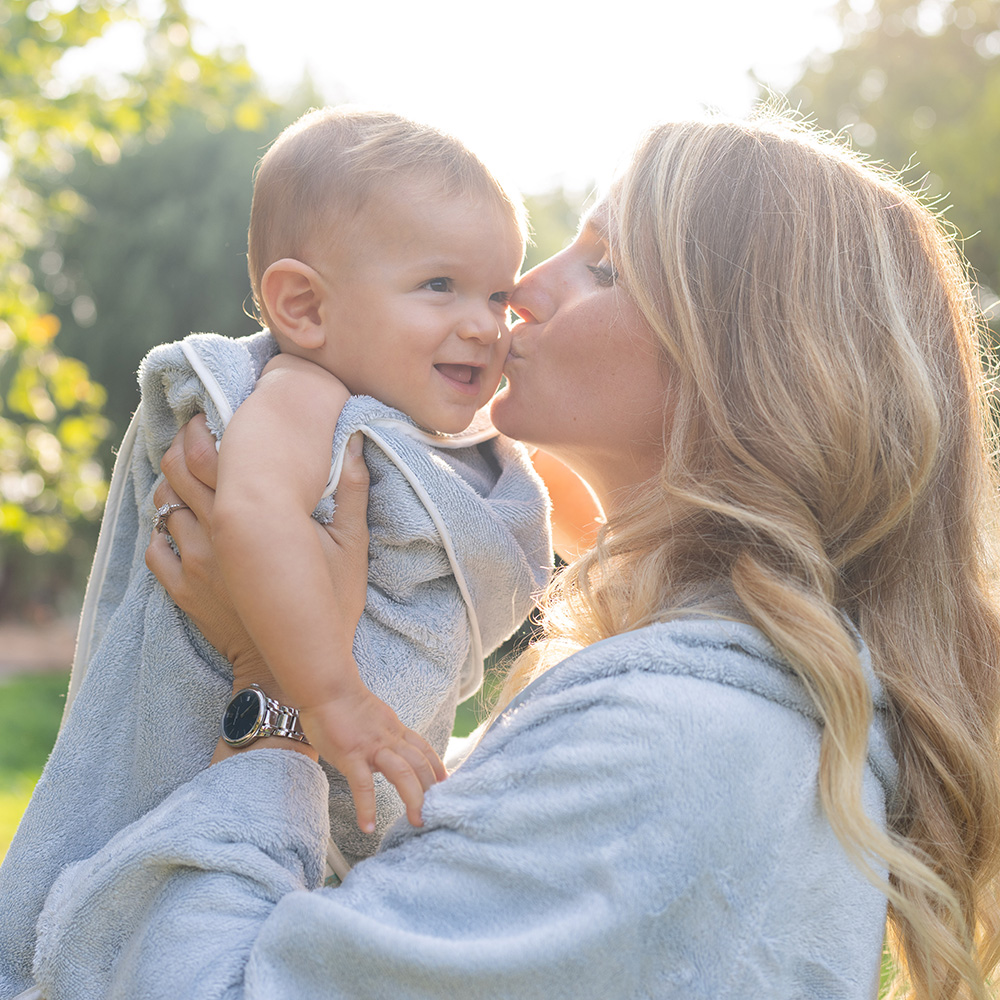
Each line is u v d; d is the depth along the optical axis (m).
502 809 0.95
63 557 26.31
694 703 0.96
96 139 6.95
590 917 0.88
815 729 1.02
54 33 6.25
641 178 1.27
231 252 17.16
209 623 1.20
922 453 1.17
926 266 1.28
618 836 0.92
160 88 6.98
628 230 1.25
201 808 1.06
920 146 13.09
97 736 1.27
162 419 1.33
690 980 0.91
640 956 0.90
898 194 1.31
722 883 0.92
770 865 0.94
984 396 1.36
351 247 1.33
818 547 1.11
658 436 1.29
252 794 1.07
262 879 1.02
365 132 1.39
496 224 1.38
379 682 1.20
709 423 1.18
